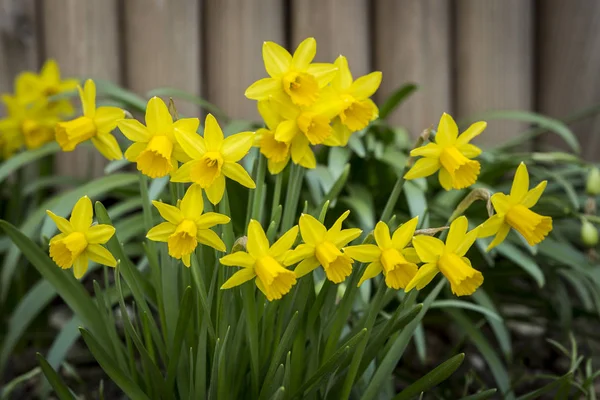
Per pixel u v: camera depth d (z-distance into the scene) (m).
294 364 0.88
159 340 0.91
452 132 0.83
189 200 0.80
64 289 0.92
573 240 1.39
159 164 0.81
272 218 0.88
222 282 0.85
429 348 1.38
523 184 0.82
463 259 0.81
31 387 1.22
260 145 0.83
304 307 0.86
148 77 1.71
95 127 0.86
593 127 1.80
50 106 1.45
